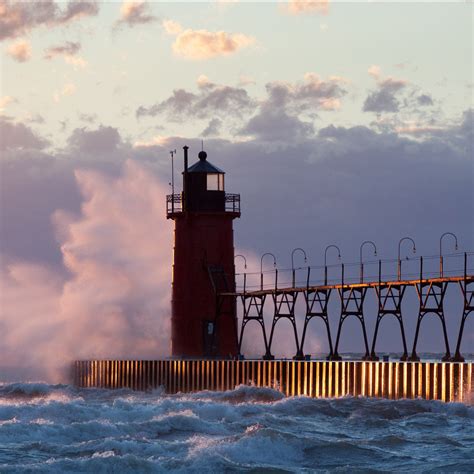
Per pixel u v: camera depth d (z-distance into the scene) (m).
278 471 123.81
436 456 133.75
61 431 146.12
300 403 177.12
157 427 151.00
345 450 136.12
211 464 125.25
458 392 178.00
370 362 196.75
